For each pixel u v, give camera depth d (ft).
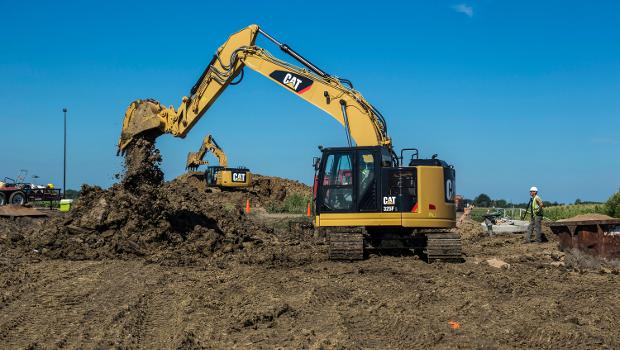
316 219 52.37
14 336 28.45
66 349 26.35
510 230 84.58
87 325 30.50
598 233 53.42
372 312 32.96
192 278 44.98
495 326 29.96
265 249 63.93
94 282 42.78
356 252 51.31
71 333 28.89
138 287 40.86
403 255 56.85
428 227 51.49
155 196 62.13
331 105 56.18
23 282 42.45
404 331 28.91
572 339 27.43
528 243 69.62
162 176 65.31
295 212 152.35
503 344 26.99
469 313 32.86
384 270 46.98
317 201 52.16
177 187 117.70
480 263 51.70
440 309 33.76
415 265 49.83
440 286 40.52
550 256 57.62
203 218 69.46
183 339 27.09
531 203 69.97
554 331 28.37
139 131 63.62
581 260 52.06
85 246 56.90
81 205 61.67
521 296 37.65
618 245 52.65
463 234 88.53
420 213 50.96
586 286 41.29
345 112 55.57
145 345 27.27
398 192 51.24
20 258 53.57
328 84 56.75
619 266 51.26
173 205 70.03
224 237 65.26
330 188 52.13
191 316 32.30
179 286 41.34
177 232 62.13
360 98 55.72
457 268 48.29
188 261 53.47
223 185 175.52
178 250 58.54
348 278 43.52
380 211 51.21
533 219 69.82
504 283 41.39
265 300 36.11
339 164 52.29
